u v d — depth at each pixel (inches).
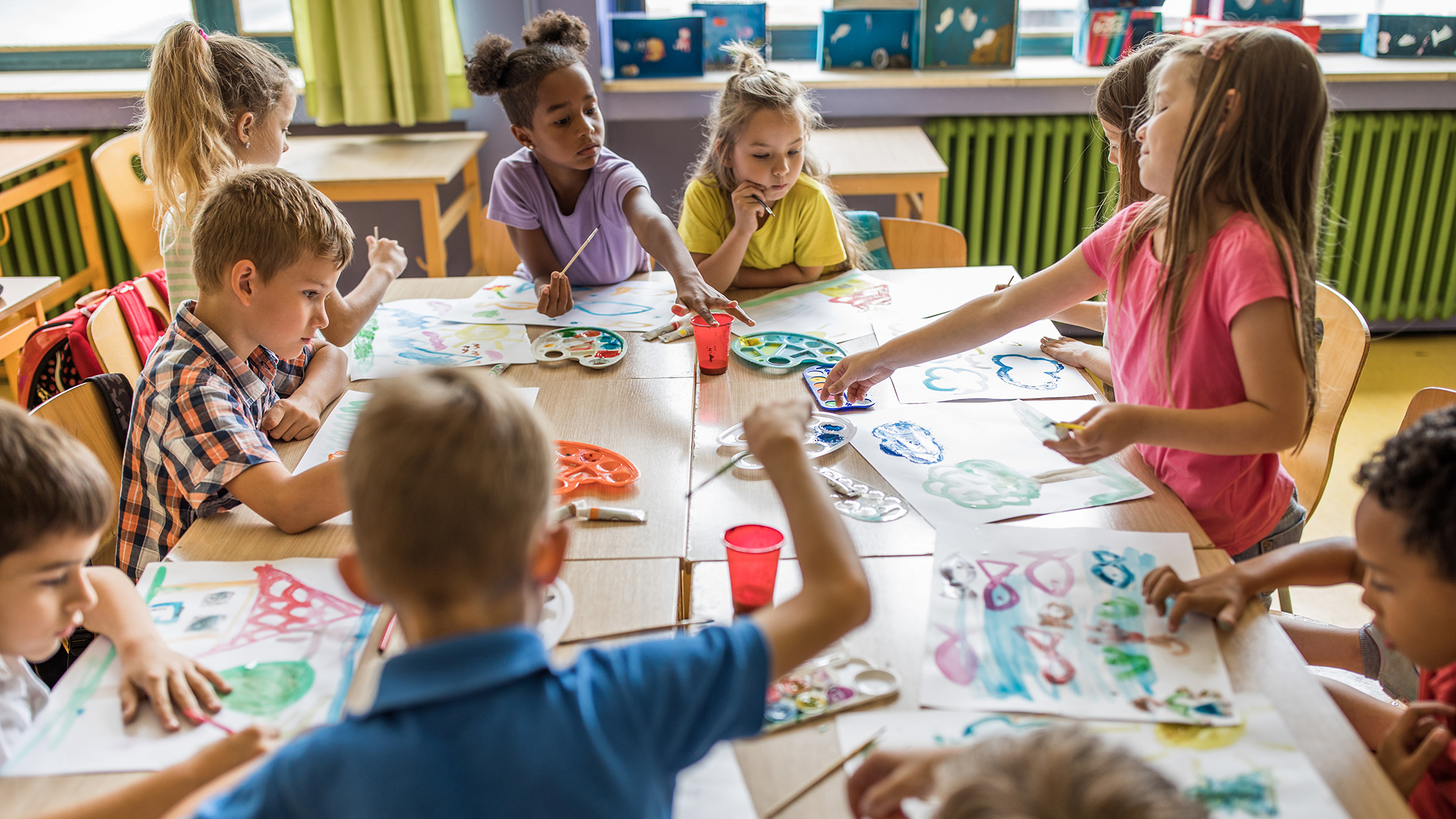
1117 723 32.5
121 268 132.9
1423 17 122.3
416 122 121.0
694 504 45.3
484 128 125.6
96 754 32.0
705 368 59.6
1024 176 129.4
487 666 22.6
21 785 30.9
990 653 35.8
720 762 31.0
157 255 103.1
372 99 116.6
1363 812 29.3
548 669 23.5
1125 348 51.8
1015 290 55.9
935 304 69.6
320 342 59.5
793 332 65.3
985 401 55.6
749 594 37.7
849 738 32.1
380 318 68.0
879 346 59.2
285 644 36.8
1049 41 131.4
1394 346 133.4
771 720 32.7
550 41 75.3
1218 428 42.2
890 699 33.8
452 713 22.2
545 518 25.2
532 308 69.9
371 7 112.7
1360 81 121.3
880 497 45.8
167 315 73.5
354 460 23.8
